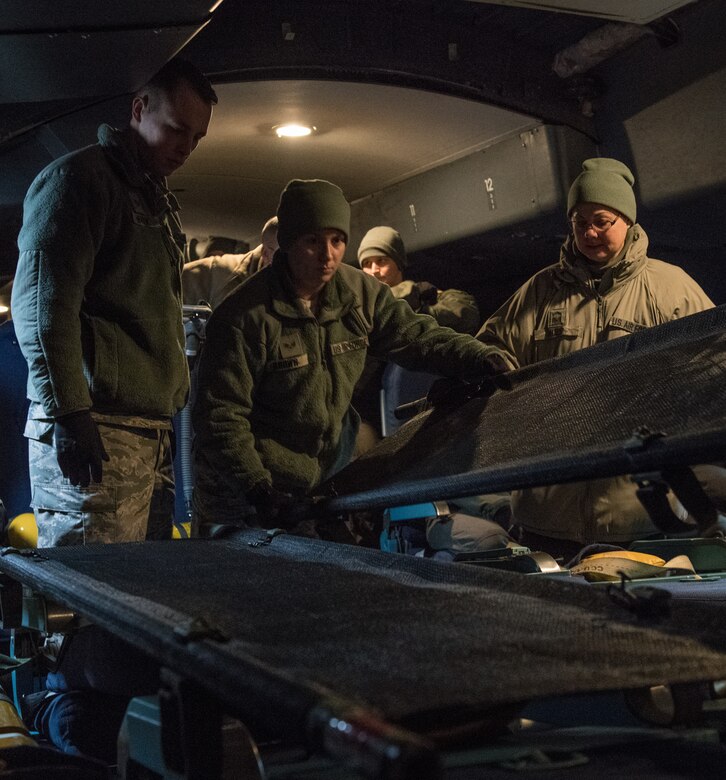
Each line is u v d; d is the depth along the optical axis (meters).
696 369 1.96
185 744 1.24
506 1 3.67
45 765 1.85
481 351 2.85
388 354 3.13
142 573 1.95
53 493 2.86
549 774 1.25
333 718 0.95
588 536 3.42
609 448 1.73
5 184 4.24
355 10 4.17
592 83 4.52
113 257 2.85
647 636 1.35
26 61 3.23
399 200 5.52
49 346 2.64
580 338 3.42
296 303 2.96
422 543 4.11
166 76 2.87
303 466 3.03
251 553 2.26
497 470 2.04
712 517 1.58
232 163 5.11
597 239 3.37
